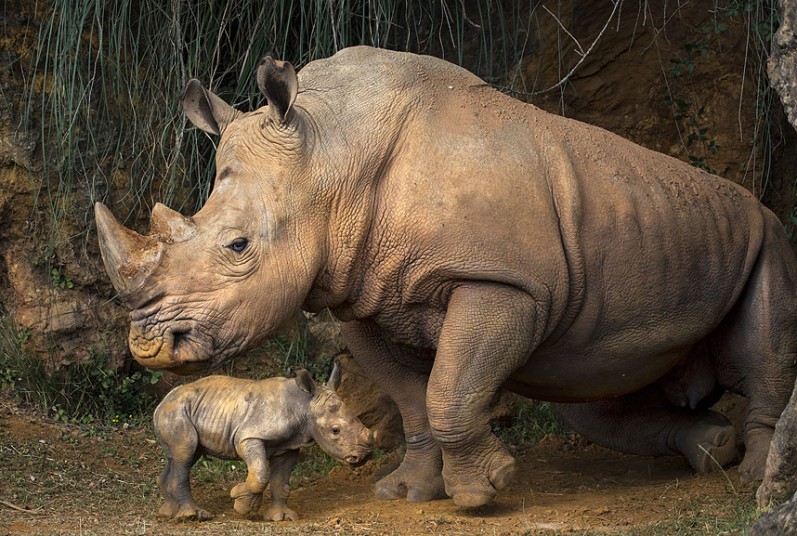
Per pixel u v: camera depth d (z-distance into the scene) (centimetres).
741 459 1180
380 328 1041
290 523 942
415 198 935
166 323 877
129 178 1320
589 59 1374
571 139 1015
